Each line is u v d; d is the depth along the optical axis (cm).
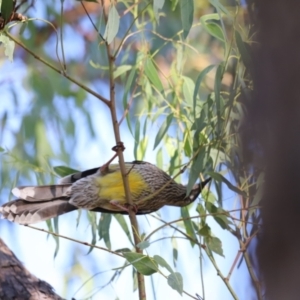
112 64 816
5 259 812
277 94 485
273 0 492
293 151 473
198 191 1087
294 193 466
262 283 480
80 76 1647
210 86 1588
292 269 456
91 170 1082
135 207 889
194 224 995
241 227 897
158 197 1079
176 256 1039
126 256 764
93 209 1060
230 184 853
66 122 1522
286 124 478
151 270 760
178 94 1037
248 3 534
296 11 485
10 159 1319
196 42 1570
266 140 490
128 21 1460
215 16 944
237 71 830
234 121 877
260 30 506
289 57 483
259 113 503
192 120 1000
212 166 933
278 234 466
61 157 1472
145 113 1072
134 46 1416
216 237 882
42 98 1549
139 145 1095
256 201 759
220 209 906
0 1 859
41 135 1484
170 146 1099
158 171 1074
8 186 1315
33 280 810
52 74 1594
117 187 1045
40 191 1058
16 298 785
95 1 878
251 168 692
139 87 1167
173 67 1051
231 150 870
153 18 1070
